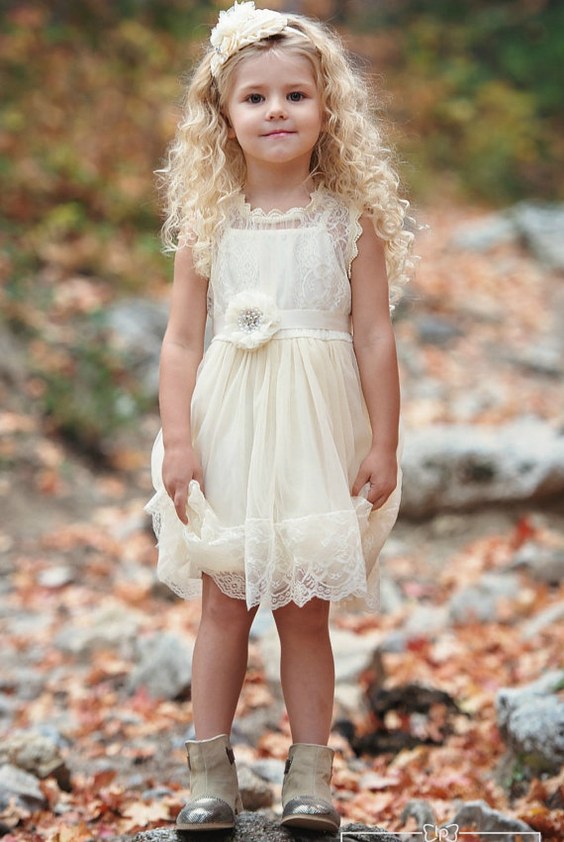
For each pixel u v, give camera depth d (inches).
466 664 205.8
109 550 262.8
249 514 107.0
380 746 177.0
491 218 535.5
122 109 455.2
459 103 624.1
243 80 111.5
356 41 644.7
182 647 199.6
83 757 173.2
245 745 177.5
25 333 332.2
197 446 112.5
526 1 728.3
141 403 326.3
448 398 352.2
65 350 331.6
